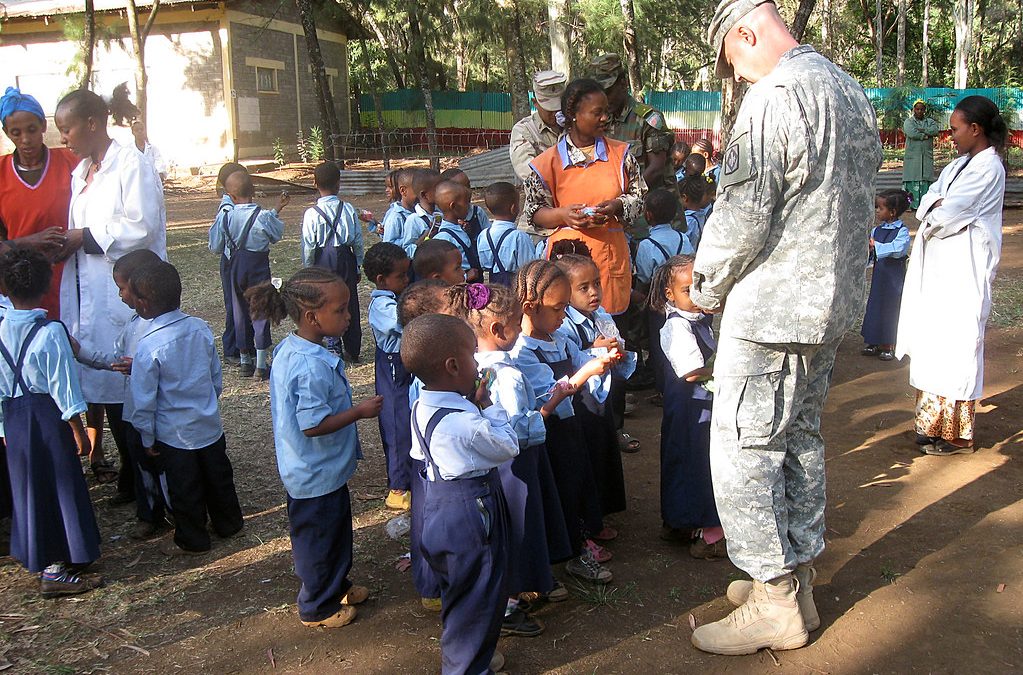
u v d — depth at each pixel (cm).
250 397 641
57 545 368
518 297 345
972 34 3048
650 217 582
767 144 278
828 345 306
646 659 317
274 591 373
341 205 702
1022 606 340
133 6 1973
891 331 686
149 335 391
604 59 573
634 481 480
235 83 2381
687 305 383
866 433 537
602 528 387
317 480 332
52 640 338
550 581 329
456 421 283
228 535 423
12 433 362
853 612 342
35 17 2378
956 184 474
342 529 341
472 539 285
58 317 467
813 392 319
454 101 2988
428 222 635
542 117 534
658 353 445
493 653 302
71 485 369
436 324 284
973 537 397
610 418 396
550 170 480
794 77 283
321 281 339
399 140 2980
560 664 315
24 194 465
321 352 343
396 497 451
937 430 496
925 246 496
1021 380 625
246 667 318
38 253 373
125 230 453
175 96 2398
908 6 3559
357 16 2595
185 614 356
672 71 3666
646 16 1958
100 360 406
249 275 684
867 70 3566
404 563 389
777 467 312
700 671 309
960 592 352
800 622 319
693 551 391
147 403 387
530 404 324
